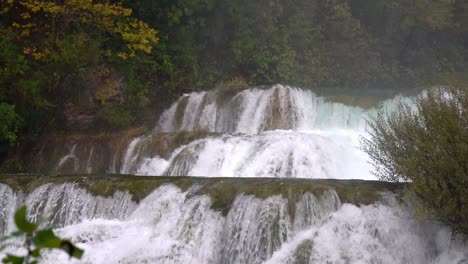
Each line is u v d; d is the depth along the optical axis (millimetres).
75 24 18438
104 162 15500
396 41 28203
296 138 13023
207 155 13383
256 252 8828
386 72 27125
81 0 17500
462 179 7891
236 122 16859
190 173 13328
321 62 25438
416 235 8469
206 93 17781
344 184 9266
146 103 18188
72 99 17156
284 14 25109
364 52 27172
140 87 18406
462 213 7902
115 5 19172
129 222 10125
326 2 27031
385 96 17328
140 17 20641
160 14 20719
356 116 15555
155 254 9305
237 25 22453
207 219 9492
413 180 8461
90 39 17953
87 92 17422
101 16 18516
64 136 16391
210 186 9961
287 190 9070
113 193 10742
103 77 17859
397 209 8609
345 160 12914
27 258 1609
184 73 20016
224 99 17391
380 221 8547
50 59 16609
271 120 16391
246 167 12938
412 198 8492
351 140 13266
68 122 17094
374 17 28328
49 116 16766
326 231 8562
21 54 16875
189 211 9742
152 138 14852
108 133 16312
